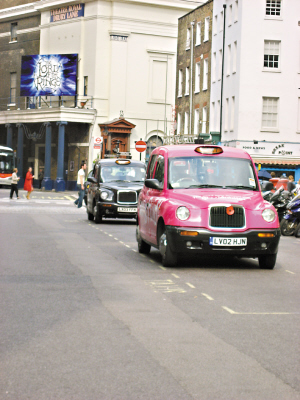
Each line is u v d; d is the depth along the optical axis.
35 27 80.81
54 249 17.98
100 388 6.21
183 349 7.68
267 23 55.66
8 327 8.63
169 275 13.55
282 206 28.34
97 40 73.50
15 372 6.68
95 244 19.66
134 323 9.00
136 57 75.12
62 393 6.06
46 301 10.46
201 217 14.16
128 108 74.94
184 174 15.62
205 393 6.12
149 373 6.71
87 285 12.07
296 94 56.22
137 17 74.88
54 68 73.31
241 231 14.18
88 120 72.25
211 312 9.88
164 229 14.84
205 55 64.88
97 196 28.97
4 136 86.00
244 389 6.26
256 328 8.87
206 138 62.28
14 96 84.56
